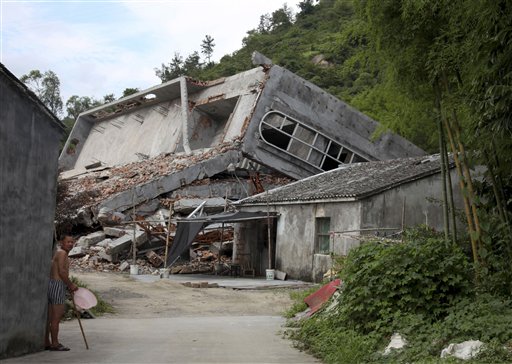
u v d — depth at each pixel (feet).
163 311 43.09
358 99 35.76
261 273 81.25
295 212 73.97
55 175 26.71
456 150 28.45
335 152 122.62
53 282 25.40
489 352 19.39
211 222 76.07
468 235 30.83
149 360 22.52
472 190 27.61
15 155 23.04
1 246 21.93
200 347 25.81
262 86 113.50
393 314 25.43
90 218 94.38
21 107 23.40
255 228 82.99
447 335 22.12
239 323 35.24
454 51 25.84
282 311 43.24
